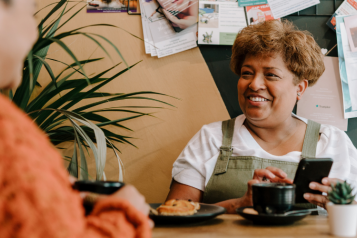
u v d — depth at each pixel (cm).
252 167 125
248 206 92
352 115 162
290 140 132
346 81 163
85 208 54
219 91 166
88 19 167
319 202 87
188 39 166
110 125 165
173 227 76
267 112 124
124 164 163
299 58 121
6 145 36
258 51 122
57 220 35
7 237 34
